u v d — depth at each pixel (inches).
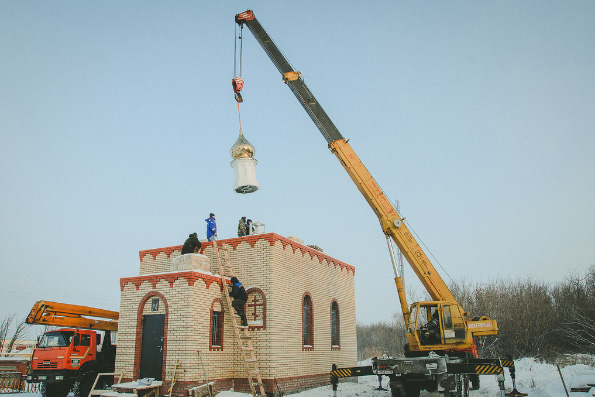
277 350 645.3
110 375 706.8
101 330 754.8
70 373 663.1
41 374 657.0
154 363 609.9
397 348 1729.8
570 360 884.0
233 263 701.9
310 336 753.0
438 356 522.0
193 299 605.3
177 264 668.7
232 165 424.2
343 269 925.2
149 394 569.3
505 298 1211.9
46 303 691.4
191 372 576.4
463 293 1299.2
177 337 594.2
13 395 719.1
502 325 1157.7
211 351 619.2
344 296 911.7
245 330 642.2
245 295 644.1
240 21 639.8
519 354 1098.7
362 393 673.0
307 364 722.2
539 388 567.5
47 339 681.0
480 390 658.2
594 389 472.4
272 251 674.8
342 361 852.0
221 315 657.6
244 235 749.3
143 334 627.8
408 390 573.0
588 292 1066.1
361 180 636.1
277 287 673.0
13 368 810.2
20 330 1589.6
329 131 648.4
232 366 649.6
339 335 855.7
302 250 765.3
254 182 412.8
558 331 1071.0
